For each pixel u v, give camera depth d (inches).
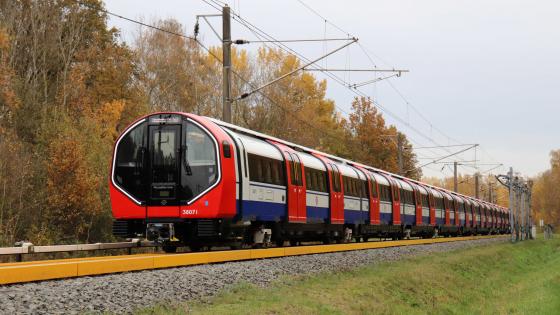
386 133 3132.4
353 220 1236.5
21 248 655.8
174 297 445.7
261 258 773.9
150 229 737.0
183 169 735.7
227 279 549.6
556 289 1061.1
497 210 3090.6
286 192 917.2
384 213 1444.4
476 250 1488.7
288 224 936.3
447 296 814.5
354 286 649.6
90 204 1161.4
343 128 3112.7
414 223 1707.7
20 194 1118.4
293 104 2618.1
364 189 1318.9
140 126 756.0
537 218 6171.3
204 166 731.4
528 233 2822.3
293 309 472.4
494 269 1316.4
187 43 2362.2
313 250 921.5
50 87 1673.2
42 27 1689.2
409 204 1663.4
